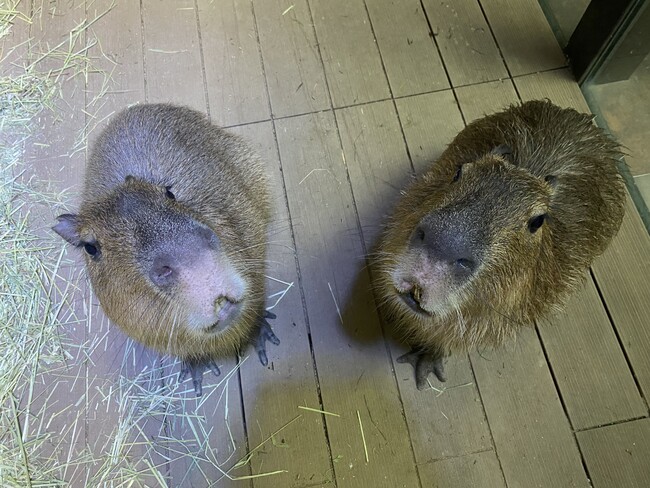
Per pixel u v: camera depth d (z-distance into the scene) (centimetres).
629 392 85
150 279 62
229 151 89
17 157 101
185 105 106
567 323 89
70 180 100
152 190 67
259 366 87
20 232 94
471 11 114
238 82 108
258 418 84
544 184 65
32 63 110
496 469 81
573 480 80
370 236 96
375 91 107
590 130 80
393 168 100
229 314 66
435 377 87
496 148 73
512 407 84
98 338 88
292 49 111
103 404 84
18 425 82
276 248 95
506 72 108
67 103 107
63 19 114
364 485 81
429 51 110
